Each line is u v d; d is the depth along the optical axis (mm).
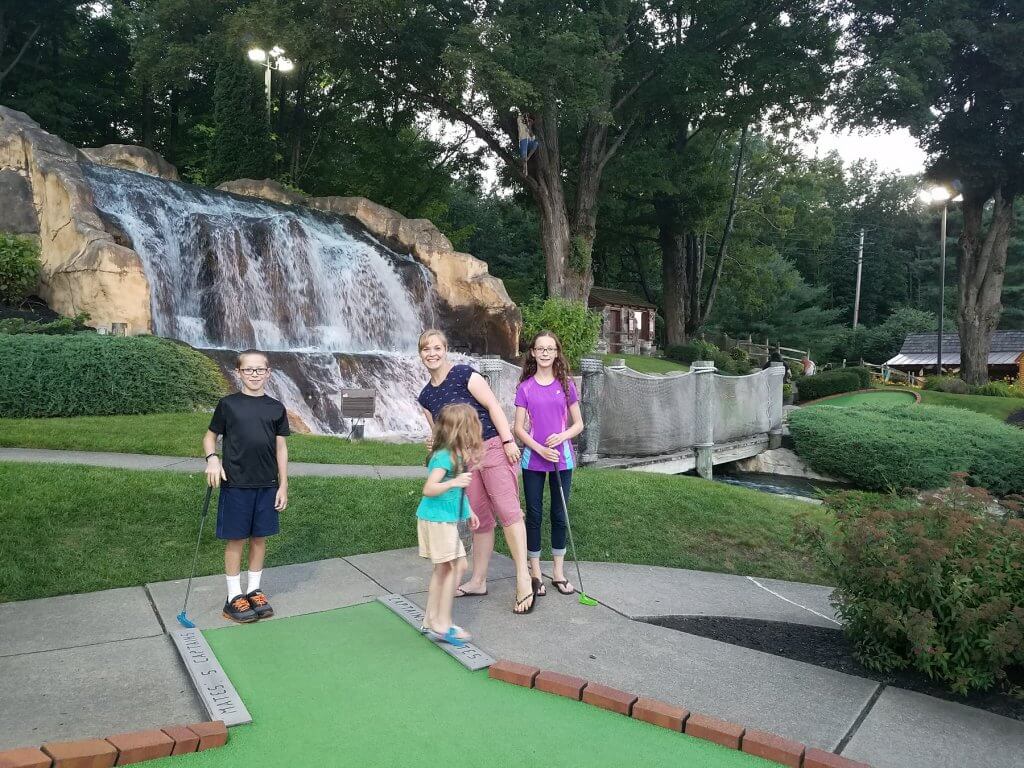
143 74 27969
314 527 6586
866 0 27688
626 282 56906
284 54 24328
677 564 7008
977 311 35375
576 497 8289
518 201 37406
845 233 77438
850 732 3551
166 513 6379
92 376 10914
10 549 5379
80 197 15219
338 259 19438
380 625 4508
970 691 4223
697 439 13898
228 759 2930
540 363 5336
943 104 31094
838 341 60531
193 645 4082
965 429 16016
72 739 3074
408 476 8719
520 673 3748
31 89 35625
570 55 23719
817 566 7453
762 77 29094
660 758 3107
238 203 20719
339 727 3227
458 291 22062
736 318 58125
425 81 26906
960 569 4234
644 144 34875
